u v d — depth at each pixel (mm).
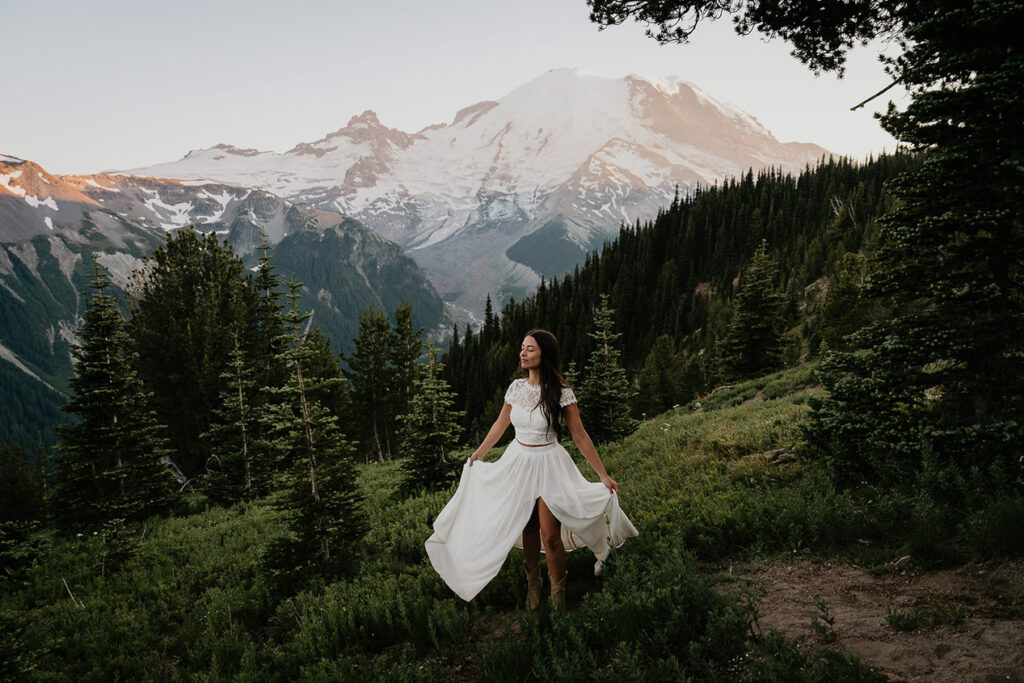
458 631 4043
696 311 101500
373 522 8469
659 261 128625
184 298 32938
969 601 3170
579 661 3080
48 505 13672
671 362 66875
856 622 3211
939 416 5211
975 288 4809
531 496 3969
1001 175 4793
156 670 4785
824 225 111312
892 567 3812
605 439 13758
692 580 3646
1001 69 4656
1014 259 4844
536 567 4148
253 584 6762
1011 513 3672
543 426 4020
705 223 131000
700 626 3336
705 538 4699
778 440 7930
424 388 11125
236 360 18641
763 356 31281
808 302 71875
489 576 3869
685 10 6879
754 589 3863
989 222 4766
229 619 5613
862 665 2631
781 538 4637
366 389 47531
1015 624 2836
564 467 4094
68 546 11258
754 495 5617
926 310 5488
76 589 7789
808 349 44281
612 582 3908
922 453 4828
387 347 48812
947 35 5117
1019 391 4793
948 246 5215
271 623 5684
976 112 4812
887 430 5312
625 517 4277
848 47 7090
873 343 5672
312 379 6898
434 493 10383
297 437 6762
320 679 3656
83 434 13789
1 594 7938
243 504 15445
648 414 54250
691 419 15461
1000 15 4477
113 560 8938
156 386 27500
